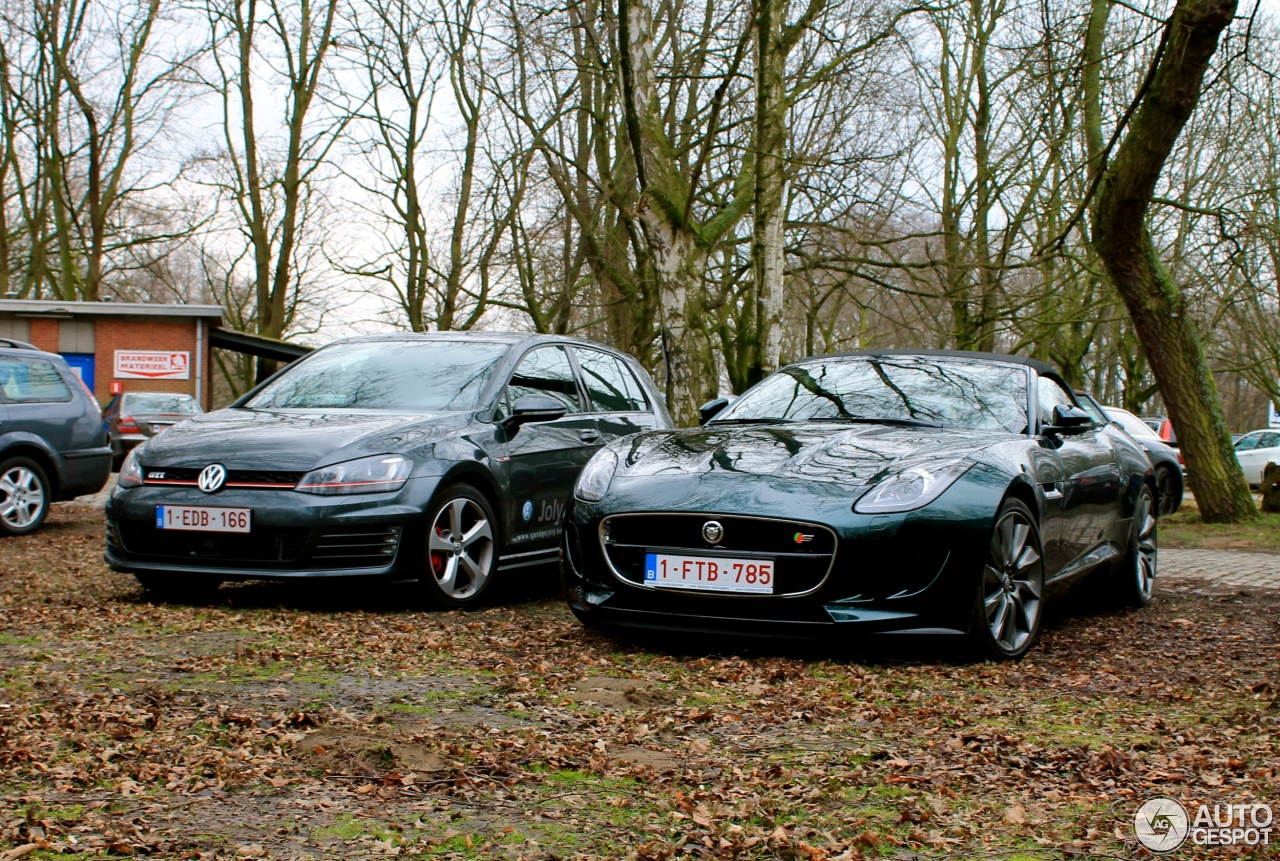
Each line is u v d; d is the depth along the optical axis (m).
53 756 3.38
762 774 3.37
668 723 3.91
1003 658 5.11
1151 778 3.38
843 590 4.77
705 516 4.93
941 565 4.83
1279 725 4.02
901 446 5.28
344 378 7.35
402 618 6.07
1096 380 46.91
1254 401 56.09
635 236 23.69
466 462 6.58
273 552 6.07
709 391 14.71
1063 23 12.74
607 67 17.53
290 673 4.64
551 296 27.61
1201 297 23.98
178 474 6.30
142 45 29.86
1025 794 3.23
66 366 11.52
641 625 5.09
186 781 3.19
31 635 5.41
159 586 6.73
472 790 3.18
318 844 2.75
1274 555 11.13
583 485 5.45
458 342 7.64
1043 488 5.56
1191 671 5.06
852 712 4.13
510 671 4.75
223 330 27.78
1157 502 7.55
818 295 24.39
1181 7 11.74
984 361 6.48
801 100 19.31
